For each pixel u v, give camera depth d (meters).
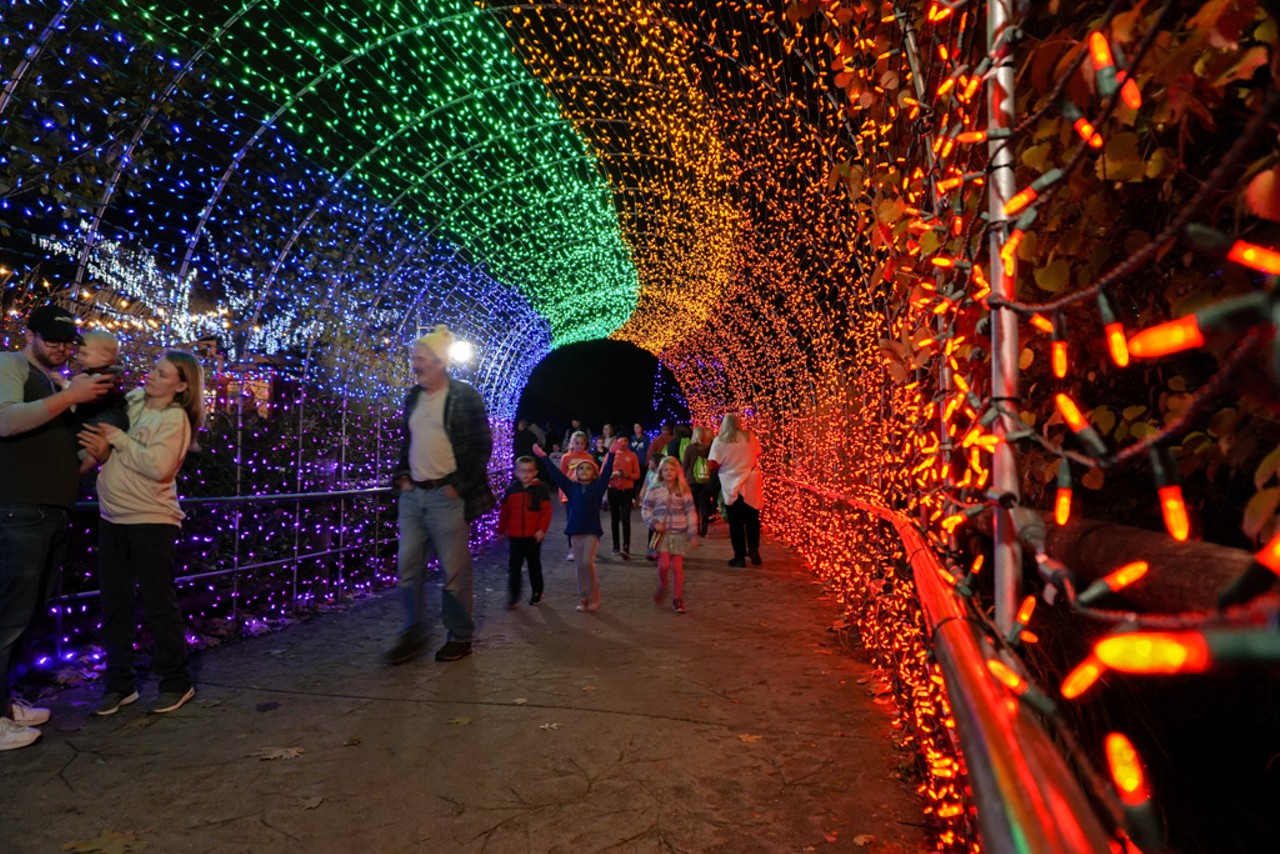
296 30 7.14
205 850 3.40
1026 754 0.91
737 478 11.36
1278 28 1.07
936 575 2.02
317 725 4.87
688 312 20.22
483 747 4.54
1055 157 1.76
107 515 5.03
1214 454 1.62
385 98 8.92
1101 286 0.94
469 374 14.73
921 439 3.15
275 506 8.36
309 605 8.43
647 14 7.91
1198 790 2.28
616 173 12.52
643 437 22.52
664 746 4.55
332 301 9.96
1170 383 1.85
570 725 4.88
